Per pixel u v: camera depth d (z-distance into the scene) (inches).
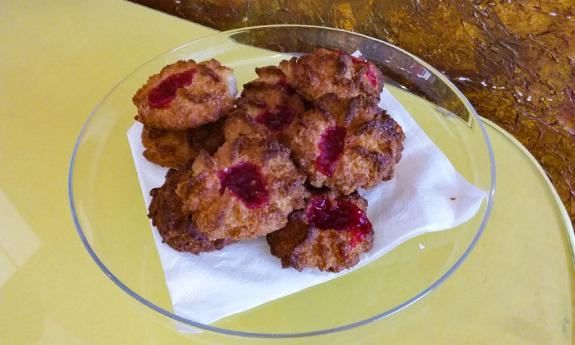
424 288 10.8
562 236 12.1
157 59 14.6
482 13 14.7
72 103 15.1
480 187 11.8
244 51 15.6
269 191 11.1
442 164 12.3
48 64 16.3
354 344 10.6
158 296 11.0
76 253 11.9
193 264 10.9
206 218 11.0
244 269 11.0
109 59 16.4
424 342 10.6
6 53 16.6
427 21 15.6
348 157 11.6
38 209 12.7
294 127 12.1
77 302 11.2
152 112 12.7
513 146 13.9
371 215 11.9
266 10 17.6
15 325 10.9
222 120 12.9
